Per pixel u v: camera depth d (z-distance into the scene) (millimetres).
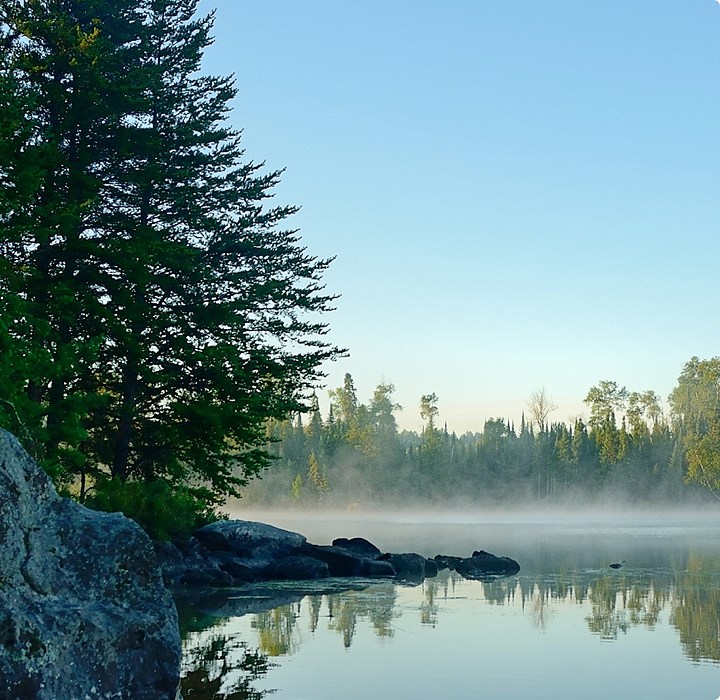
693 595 16234
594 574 20953
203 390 27141
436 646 10562
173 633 7160
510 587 18094
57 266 23969
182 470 27797
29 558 6695
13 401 16641
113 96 24438
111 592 7113
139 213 27062
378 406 159750
